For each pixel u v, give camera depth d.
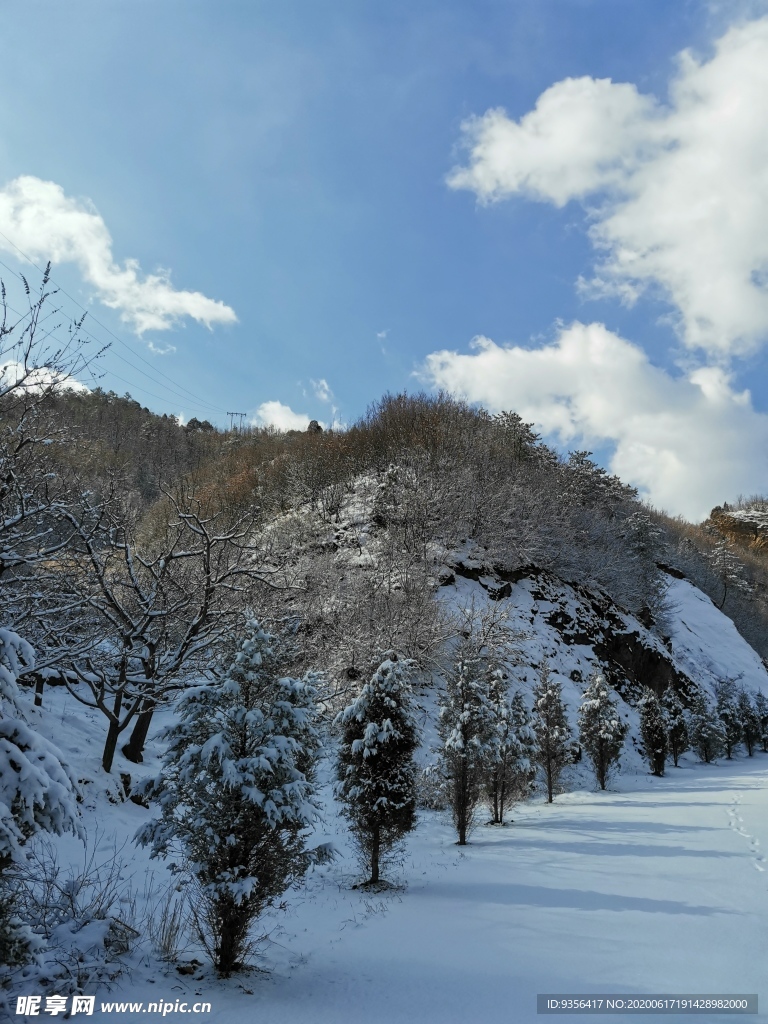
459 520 35.75
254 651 6.85
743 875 10.38
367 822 11.22
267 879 6.42
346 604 27.58
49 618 12.51
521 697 20.41
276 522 35.72
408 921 8.31
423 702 25.03
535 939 7.40
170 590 15.25
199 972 6.11
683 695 41.66
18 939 5.02
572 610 36.56
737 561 82.44
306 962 6.73
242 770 6.30
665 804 19.28
